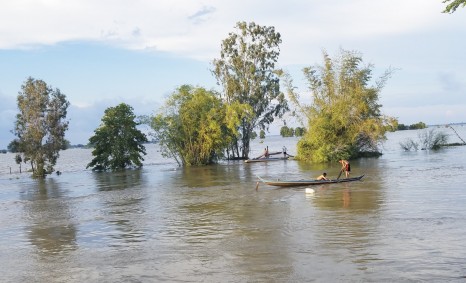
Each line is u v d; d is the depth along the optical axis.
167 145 77.19
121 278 15.16
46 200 38.91
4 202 39.38
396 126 65.81
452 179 36.06
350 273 14.19
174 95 76.62
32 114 70.81
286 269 14.99
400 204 25.78
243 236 20.09
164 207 30.38
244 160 80.81
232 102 82.69
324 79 67.06
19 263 17.88
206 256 17.16
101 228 24.16
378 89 66.12
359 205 26.36
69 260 17.88
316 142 66.75
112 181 54.62
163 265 16.33
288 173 51.38
